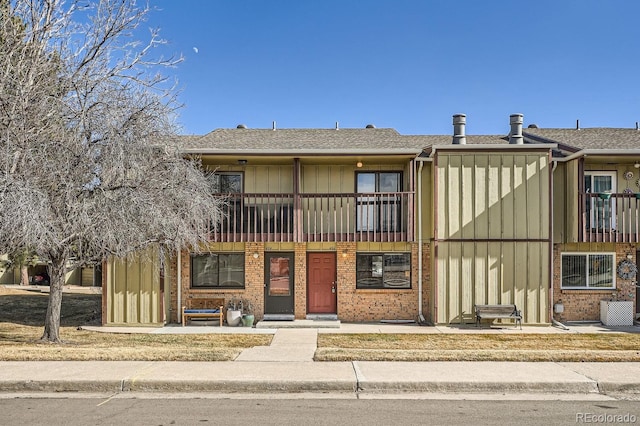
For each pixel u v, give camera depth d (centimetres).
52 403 766
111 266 1605
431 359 1001
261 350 1117
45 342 1246
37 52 1202
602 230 1627
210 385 839
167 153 1255
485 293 1612
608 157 1622
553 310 1673
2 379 841
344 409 739
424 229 1698
